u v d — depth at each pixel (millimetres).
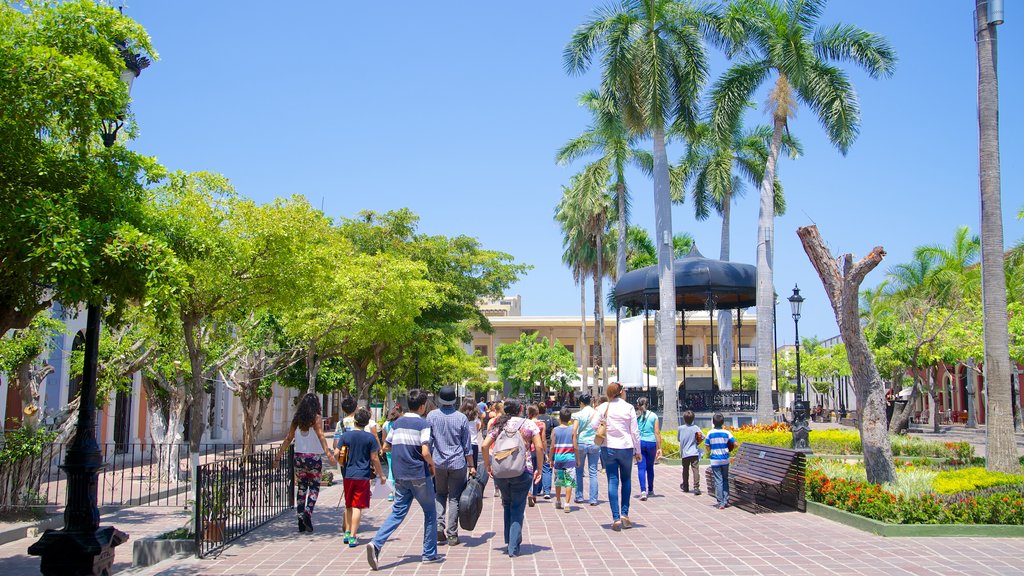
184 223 8430
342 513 12133
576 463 12055
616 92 26094
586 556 8273
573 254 50500
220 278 10586
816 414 55812
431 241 29828
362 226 28047
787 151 34844
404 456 7961
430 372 37781
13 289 6934
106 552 7266
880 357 37031
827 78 25828
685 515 11312
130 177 7570
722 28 26078
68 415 13508
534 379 61875
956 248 39688
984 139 13984
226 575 7582
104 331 15102
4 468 11406
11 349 12273
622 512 10117
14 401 18500
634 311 36250
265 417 39688
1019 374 40250
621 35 25750
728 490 12242
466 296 31203
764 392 24797
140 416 24000
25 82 6164
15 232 6051
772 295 25453
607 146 36219
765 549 8562
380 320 20141
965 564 7684
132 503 14062
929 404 55062
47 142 7258
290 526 10703
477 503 8430
